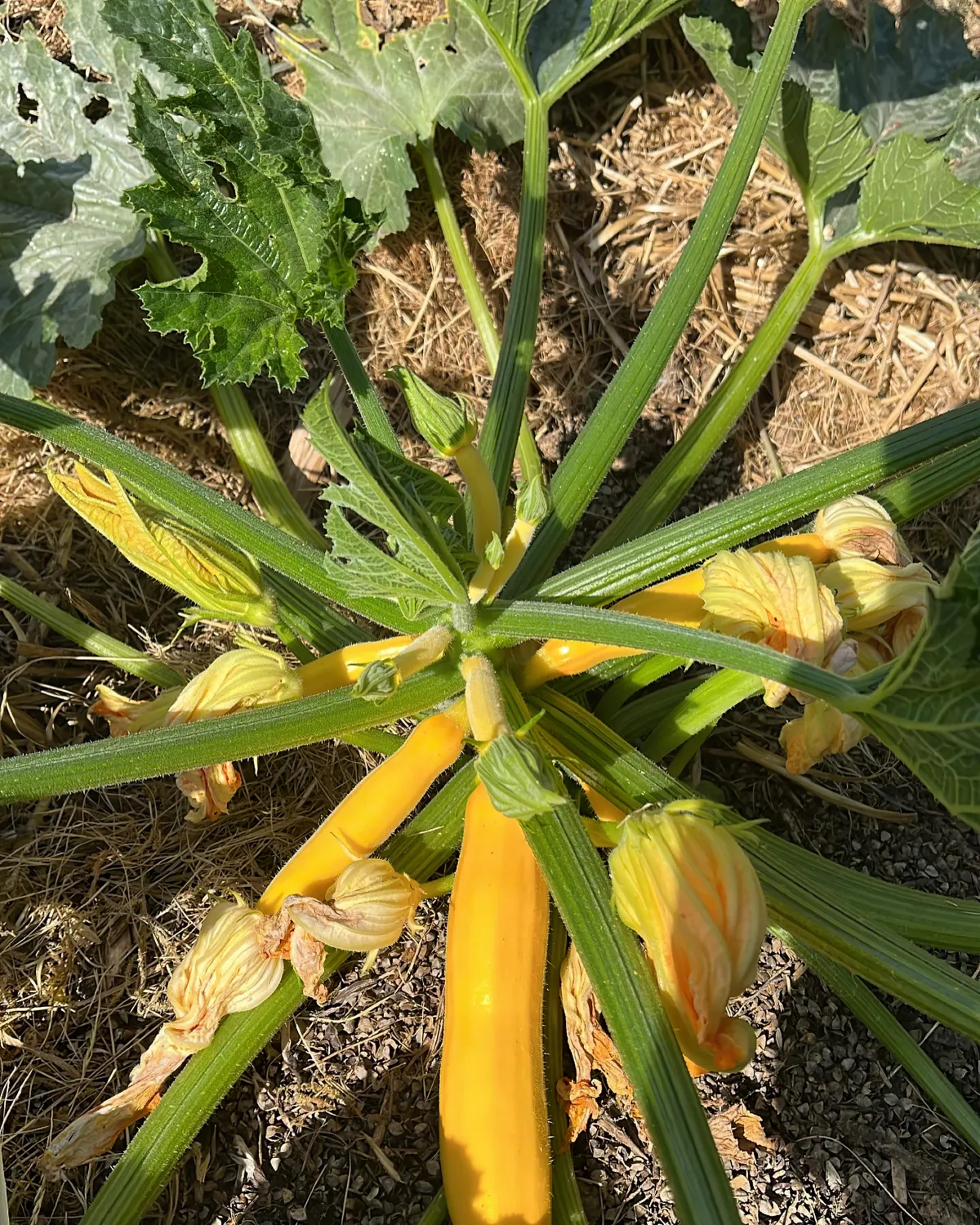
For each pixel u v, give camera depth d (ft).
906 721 1.19
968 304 2.58
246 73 1.44
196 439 2.45
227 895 1.97
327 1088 1.84
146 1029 1.88
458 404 1.41
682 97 2.71
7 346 2.17
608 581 1.62
